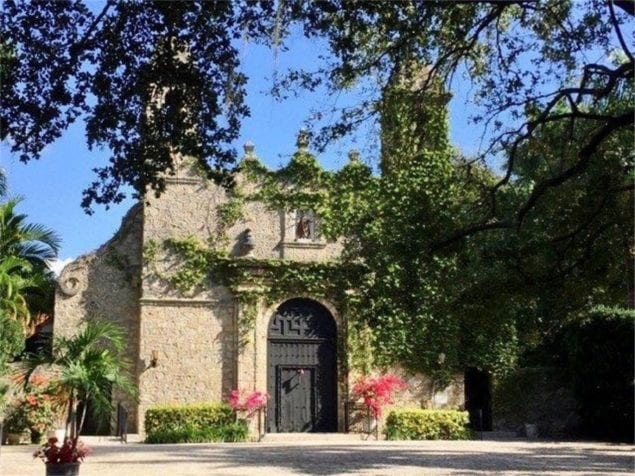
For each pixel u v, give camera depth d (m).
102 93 12.86
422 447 19.19
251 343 25.95
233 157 13.47
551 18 14.98
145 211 26.36
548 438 24.59
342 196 26.42
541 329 26.34
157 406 24.75
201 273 26.27
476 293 17.83
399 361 26.52
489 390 28.33
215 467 13.88
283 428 25.91
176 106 13.19
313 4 13.02
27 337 26.56
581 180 16.66
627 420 23.23
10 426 22.05
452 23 14.59
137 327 26.03
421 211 17.97
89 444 21.11
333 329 26.70
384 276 18.91
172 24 12.81
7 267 22.59
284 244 26.81
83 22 12.66
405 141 17.27
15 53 12.43
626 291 18.38
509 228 16.77
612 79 14.52
